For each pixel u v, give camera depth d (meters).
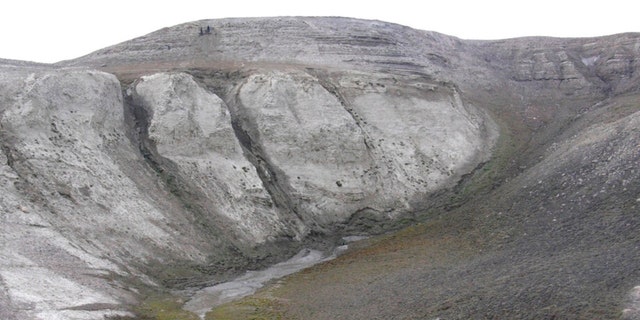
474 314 20.61
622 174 32.75
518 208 37.25
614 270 20.92
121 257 31.91
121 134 41.69
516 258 27.94
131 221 34.78
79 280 27.16
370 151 50.88
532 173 43.66
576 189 34.78
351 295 28.67
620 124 41.03
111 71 52.91
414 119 55.69
